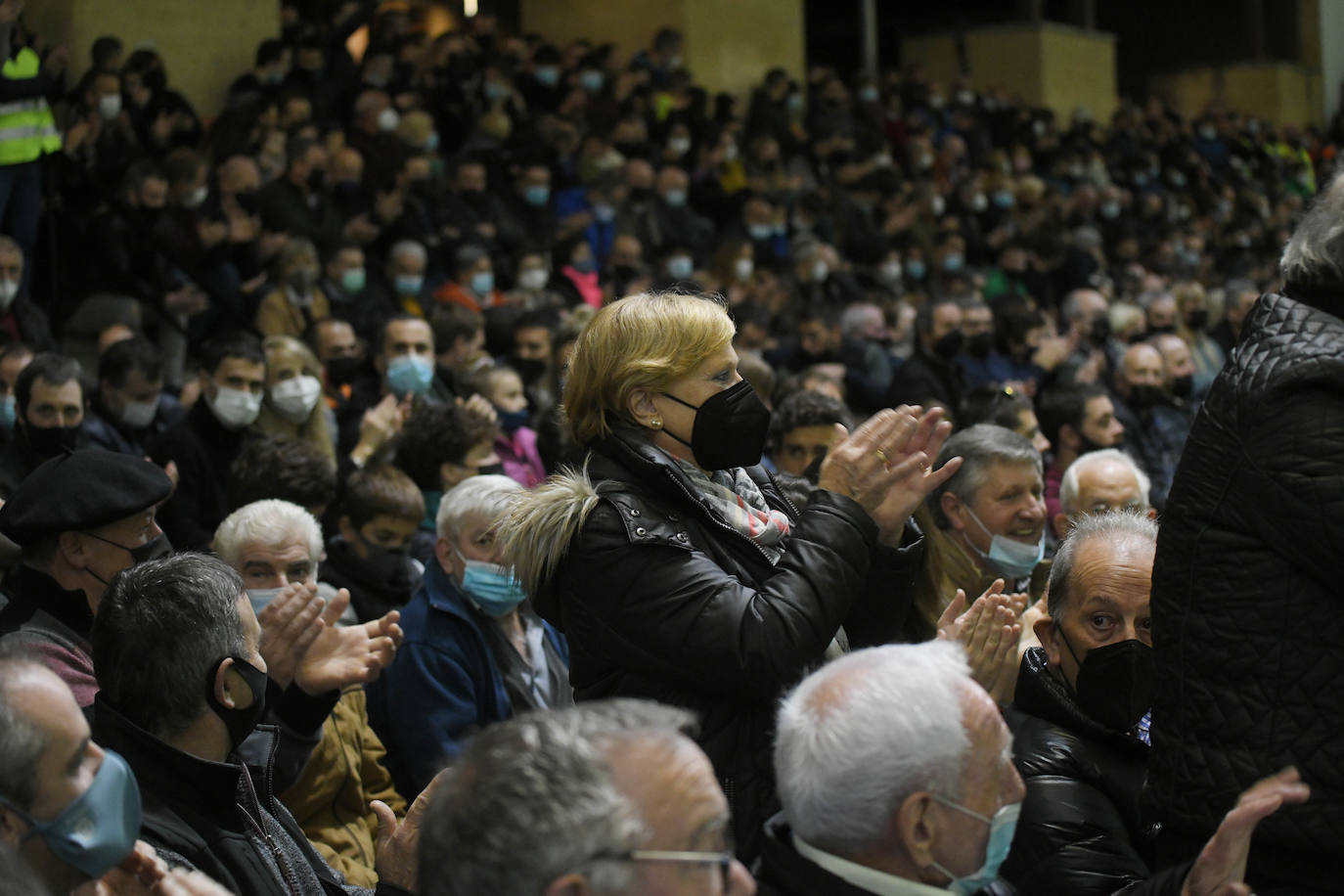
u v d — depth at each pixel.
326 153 8.76
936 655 1.90
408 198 8.98
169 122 8.66
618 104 11.80
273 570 3.57
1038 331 8.67
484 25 12.34
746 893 1.56
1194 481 2.19
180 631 2.38
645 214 10.70
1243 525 2.11
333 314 7.68
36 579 2.98
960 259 12.10
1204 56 23.08
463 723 3.67
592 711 1.58
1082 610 2.64
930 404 6.32
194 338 7.31
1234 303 10.95
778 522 2.48
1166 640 2.21
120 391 5.29
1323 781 2.03
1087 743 2.61
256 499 4.25
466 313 6.68
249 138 8.87
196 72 10.34
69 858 1.89
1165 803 2.19
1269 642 2.08
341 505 4.45
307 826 3.34
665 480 2.32
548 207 10.28
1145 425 7.46
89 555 2.96
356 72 10.28
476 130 10.72
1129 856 2.45
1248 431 2.11
